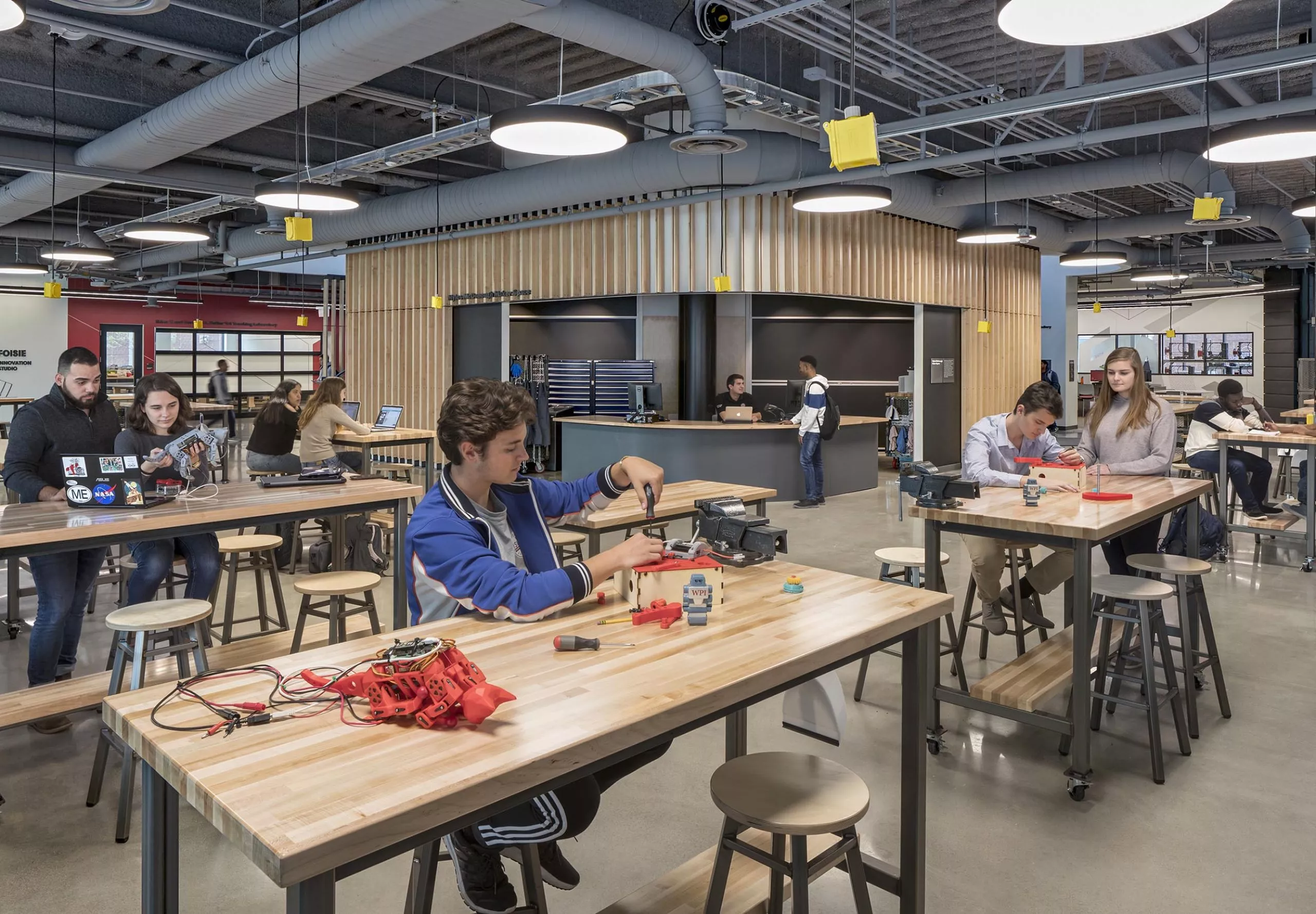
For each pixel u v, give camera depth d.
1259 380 23.64
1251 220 9.77
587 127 4.96
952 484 3.50
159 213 12.51
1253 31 7.27
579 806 1.79
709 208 10.69
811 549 7.45
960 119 6.98
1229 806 3.09
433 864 1.94
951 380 13.42
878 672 4.45
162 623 3.13
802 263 10.90
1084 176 10.16
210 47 7.52
